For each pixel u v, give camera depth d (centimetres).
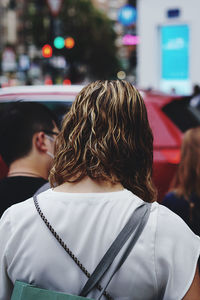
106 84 150
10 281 145
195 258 137
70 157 146
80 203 141
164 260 135
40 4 1800
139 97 150
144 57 2045
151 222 137
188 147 282
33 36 3784
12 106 228
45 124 224
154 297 137
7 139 222
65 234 139
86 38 4897
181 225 140
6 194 213
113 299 135
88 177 144
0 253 143
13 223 143
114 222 138
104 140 143
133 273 134
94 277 134
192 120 498
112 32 5538
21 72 3622
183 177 282
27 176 219
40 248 139
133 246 135
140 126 149
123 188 146
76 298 131
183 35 1969
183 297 135
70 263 137
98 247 137
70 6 4722
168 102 496
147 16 2022
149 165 152
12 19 9531
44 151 223
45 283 138
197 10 1923
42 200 145
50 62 1872
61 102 493
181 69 1988
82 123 146
